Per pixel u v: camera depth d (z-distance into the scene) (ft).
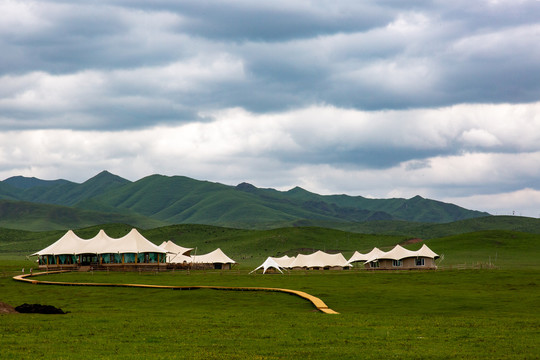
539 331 117.70
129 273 356.38
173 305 198.80
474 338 108.17
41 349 95.04
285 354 91.91
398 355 90.99
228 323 131.64
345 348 97.25
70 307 195.93
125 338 107.55
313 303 186.29
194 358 88.12
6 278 307.17
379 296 212.23
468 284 272.72
